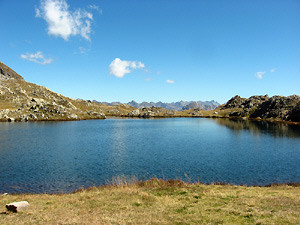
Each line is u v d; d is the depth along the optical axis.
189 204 19.20
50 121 175.00
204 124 172.38
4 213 16.89
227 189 25.78
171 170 42.12
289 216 15.13
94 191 26.39
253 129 126.50
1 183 34.03
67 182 34.69
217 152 60.78
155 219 15.38
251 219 14.86
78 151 61.41
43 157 52.97
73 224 14.34
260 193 23.41
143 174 39.47
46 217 15.76
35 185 33.25
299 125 144.75
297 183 32.19
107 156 54.91
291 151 62.00
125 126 152.00
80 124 159.12
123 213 16.77
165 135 102.38
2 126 126.69
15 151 59.94
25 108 184.75
